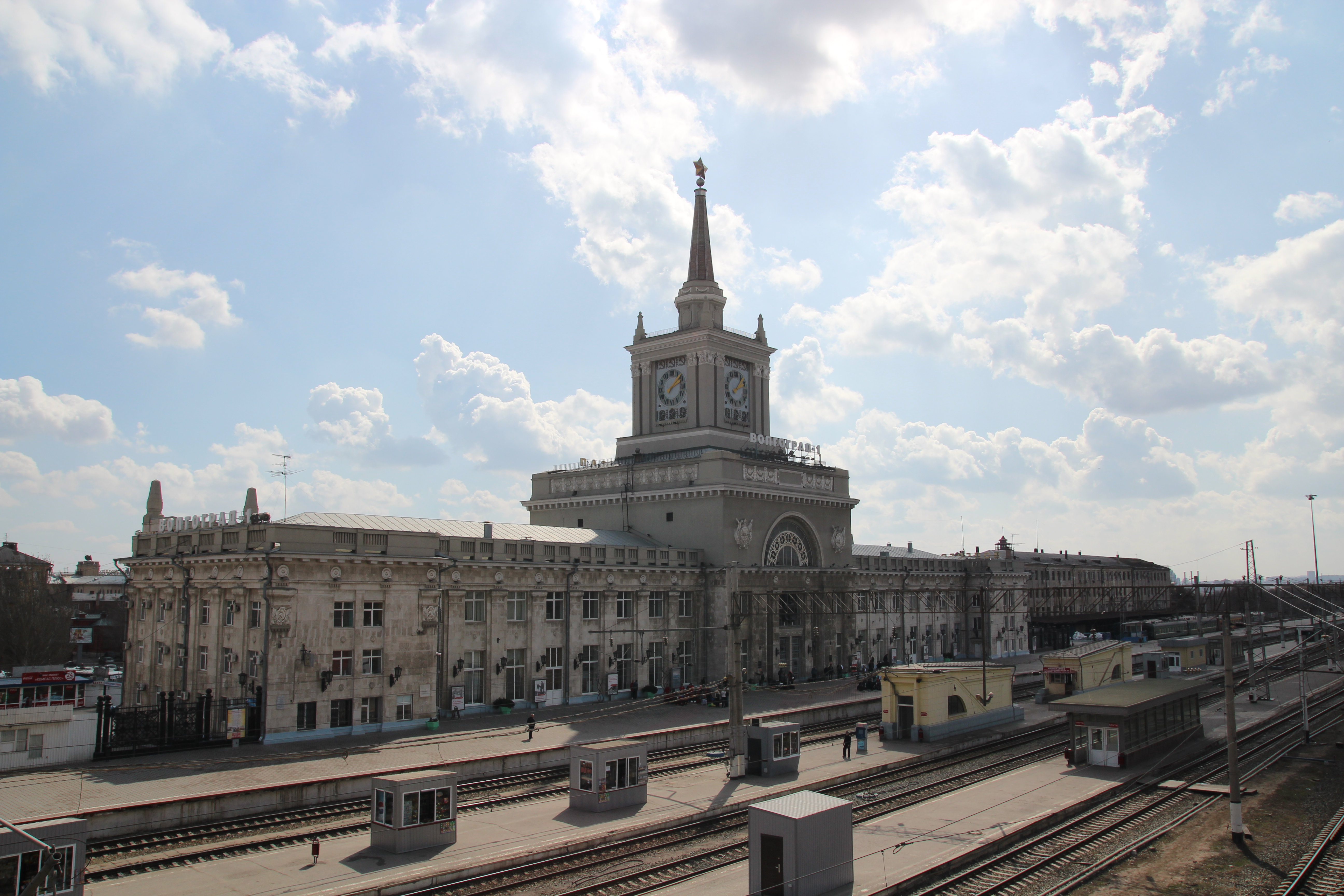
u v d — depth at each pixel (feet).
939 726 190.70
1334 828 121.60
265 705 166.50
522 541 219.61
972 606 340.80
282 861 103.35
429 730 182.91
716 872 102.94
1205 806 136.56
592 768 126.31
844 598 299.38
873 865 103.19
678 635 254.88
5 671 282.36
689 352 297.53
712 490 262.47
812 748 181.78
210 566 187.42
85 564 468.75
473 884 98.37
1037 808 131.03
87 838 92.17
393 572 187.52
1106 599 234.79
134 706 193.57
